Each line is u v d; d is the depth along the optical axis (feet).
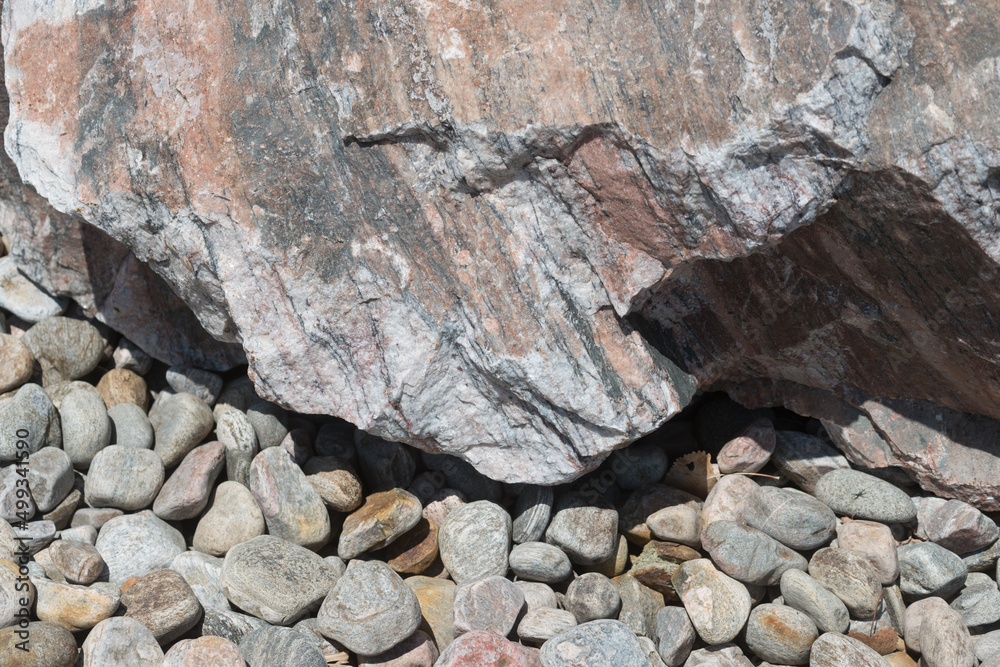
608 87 4.08
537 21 4.11
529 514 4.61
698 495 4.79
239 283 4.35
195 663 4.13
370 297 4.35
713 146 4.02
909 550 4.58
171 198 4.34
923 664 4.41
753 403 4.83
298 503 4.56
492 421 4.48
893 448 4.69
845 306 4.45
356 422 4.45
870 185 4.08
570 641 4.25
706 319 4.63
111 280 4.93
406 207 4.31
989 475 4.62
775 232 4.09
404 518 4.55
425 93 4.18
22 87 4.49
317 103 4.28
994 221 4.03
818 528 4.57
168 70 4.34
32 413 4.62
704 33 4.01
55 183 4.44
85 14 4.43
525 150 4.16
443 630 4.41
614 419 4.35
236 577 4.36
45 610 4.26
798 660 4.40
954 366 4.45
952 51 3.93
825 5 3.93
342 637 4.26
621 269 4.31
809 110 3.96
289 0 4.25
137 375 4.96
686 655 4.46
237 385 4.95
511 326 4.33
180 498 4.57
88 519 4.59
